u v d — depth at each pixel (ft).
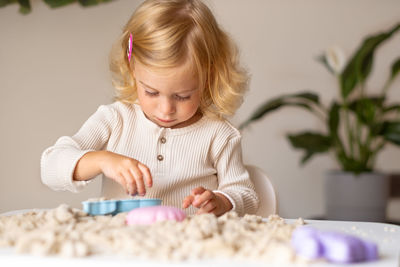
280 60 9.00
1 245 1.63
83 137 3.68
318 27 9.00
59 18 7.83
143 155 3.76
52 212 1.99
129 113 3.90
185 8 3.46
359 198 7.36
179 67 3.16
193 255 1.46
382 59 8.91
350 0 8.96
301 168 8.92
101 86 7.96
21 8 7.68
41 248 1.47
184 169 3.74
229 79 3.83
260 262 1.43
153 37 3.22
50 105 7.82
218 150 3.86
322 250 1.45
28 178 7.73
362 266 1.41
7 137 7.67
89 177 3.06
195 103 3.35
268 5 9.00
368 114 7.59
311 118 8.91
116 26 8.02
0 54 7.64
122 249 1.53
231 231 1.69
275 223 2.10
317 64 8.98
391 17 8.94
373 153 7.73
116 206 2.34
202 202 2.76
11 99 7.70
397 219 8.76
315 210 8.91
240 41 8.96
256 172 3.85
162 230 1.67
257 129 8.93
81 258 1.44
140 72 3.24
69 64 7.88
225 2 8.97
